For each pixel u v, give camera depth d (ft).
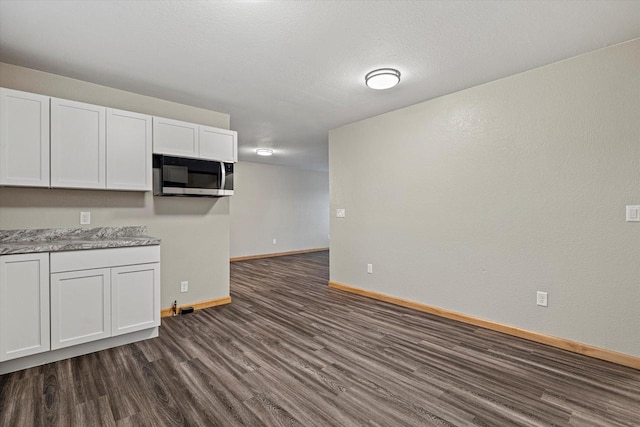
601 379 7.07
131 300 8.77
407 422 5.66
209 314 11.51
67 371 7.33
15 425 5.52
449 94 11.08
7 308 7.09
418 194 12.07
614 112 7.84
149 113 11.08
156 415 5.80
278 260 24.66
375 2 6.19
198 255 12.12
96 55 8.23
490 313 10.14
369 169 13.85
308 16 6.63
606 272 7.98
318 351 8.48
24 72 8.86
